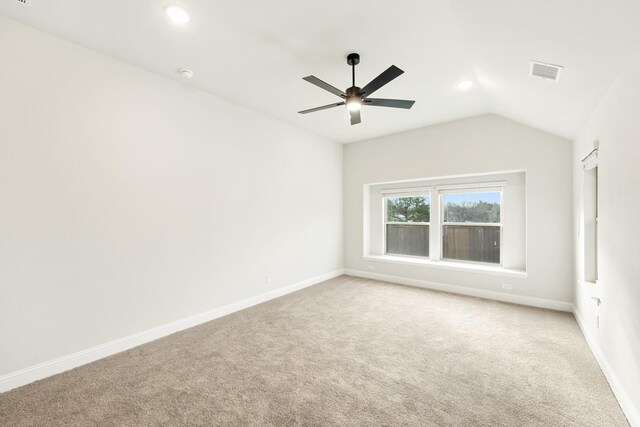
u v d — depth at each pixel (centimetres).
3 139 204
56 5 193
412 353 255
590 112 256
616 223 196
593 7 143
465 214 468
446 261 483
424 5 195
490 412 179
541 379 214
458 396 195
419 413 178
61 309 230
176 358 248
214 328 312
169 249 301
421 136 472
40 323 220
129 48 247
